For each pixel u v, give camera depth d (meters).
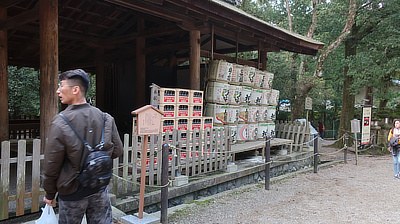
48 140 2.16
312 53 10.77
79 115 2.27
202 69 9.98
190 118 6.07
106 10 8.58
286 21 19.27
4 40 6.55
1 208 3.46
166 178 4.37
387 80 15.23
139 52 9.10
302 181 7.54
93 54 11.27
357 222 4.66
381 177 8.16
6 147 3.48
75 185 2.23
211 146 6.12
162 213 4.36
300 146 9.91
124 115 10.84
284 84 14.61
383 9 13.02
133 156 4.77
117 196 4.54
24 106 16.25
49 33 4.57
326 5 14.55
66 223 2.31
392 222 4.68
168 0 5.55
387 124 14.13
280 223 4.57
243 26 7.58
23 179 3.61
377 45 13.22
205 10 6.29
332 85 24.17
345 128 15.02
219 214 4.92
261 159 8.10
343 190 6.69
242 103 8.24
